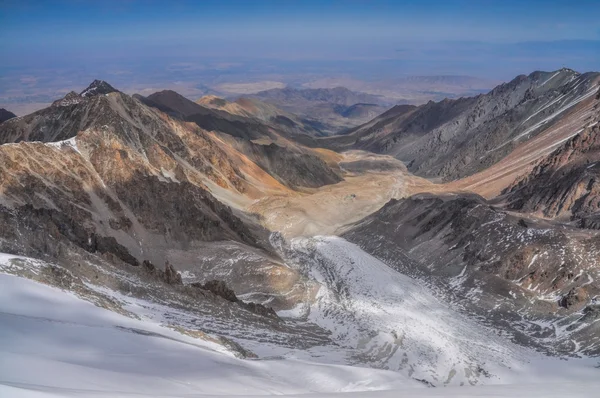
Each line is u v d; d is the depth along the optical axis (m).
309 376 68.38
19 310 62.88
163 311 88.38
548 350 105.62
